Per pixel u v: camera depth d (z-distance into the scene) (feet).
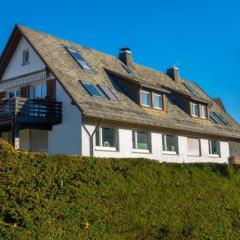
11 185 42.04
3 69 101.40
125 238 47.37
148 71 128.26
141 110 99.60
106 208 47.98
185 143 109.60
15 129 82.33
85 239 43.73
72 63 97.55
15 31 96.99
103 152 86.38
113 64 114.01
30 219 40.50
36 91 94.63
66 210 43.96
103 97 92.48
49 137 88.02
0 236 37.55
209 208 61.00
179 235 52.75
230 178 69.62
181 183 60.08
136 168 55.47
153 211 53.01
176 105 117.70
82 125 83.15
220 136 123.34
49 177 45.27
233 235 60.59
